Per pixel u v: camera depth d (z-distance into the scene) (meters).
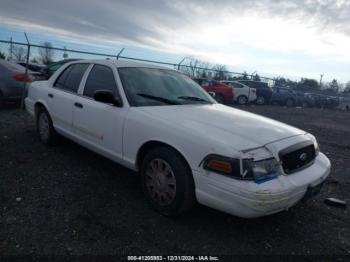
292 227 3.49
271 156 3.00
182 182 3.20
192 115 3.63
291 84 31.11
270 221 3.57
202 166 3.01
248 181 2.82
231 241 3.12
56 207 3.50
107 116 3.99
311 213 3.86
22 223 3.13
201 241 3.08
